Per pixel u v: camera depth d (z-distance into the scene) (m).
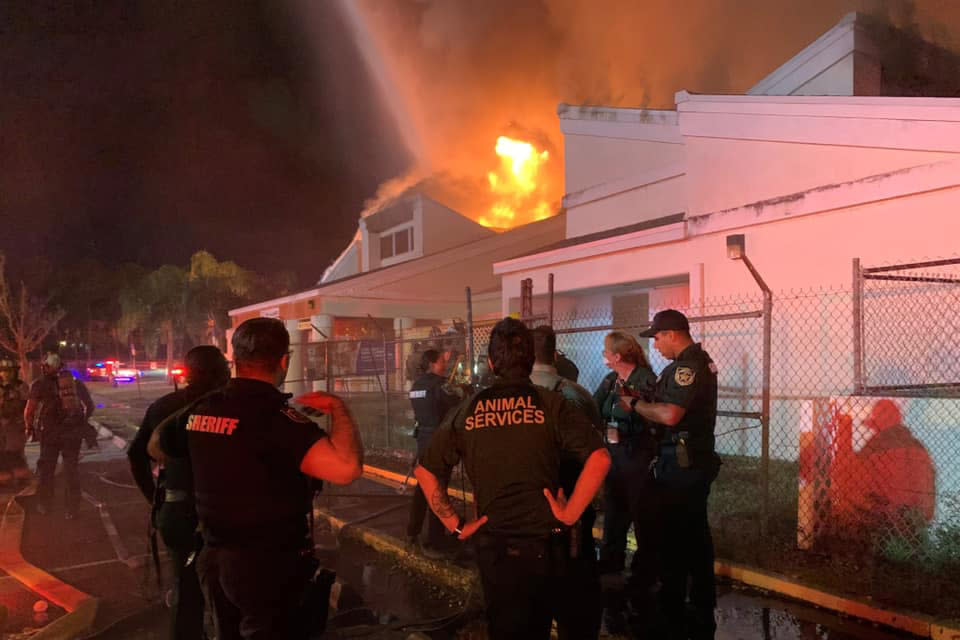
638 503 4.07
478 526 2.68
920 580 4.27
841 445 5.01
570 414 2.66
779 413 8.41
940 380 6.89
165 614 4.56
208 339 46.22
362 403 16.16
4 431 8.79
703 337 9.35
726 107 9.20
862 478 4.97
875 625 4.01
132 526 6.95
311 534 2.77
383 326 22.22
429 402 5.66
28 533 6.69
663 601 3.98
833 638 3.88
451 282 22.48
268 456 2.57
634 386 4.64
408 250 26.48
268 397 2.67
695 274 9.48
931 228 7.07
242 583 2.53
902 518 4.83
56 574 5.44
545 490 2.62
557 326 12.56
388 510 7.01
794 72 11.85
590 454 2.60
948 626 3.71
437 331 14.87
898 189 7.25
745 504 6.18
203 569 2.67
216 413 2.65
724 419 9.11
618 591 4.64
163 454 3.04
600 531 5.77
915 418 4.85
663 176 11.48
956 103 6.93
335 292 20.64
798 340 8.27
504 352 2.79
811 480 4.99
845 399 5.05
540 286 12.33
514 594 2.59
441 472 2.81
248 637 2.55
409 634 4.15
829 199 7.88
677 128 11.38
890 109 7.50
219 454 2.58
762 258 8.69
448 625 4.24
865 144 7.73
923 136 7.20
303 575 2.63
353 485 8.38
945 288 6.89
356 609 4.59
